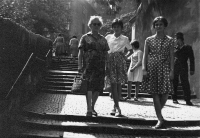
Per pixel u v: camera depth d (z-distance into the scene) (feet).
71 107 22.27
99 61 18.72
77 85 18.56
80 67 18.92
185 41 35.60
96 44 18.83
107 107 23.41
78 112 19.94
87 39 18.94
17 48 19.33
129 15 84.48
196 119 19.24
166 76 17.57
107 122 18.51
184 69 27.61
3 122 15.29
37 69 28.48
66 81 35.17
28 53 23.38
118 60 20.25
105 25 99.91
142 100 29.78
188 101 27.25
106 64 19.99
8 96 16.20
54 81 34.60
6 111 15.80
